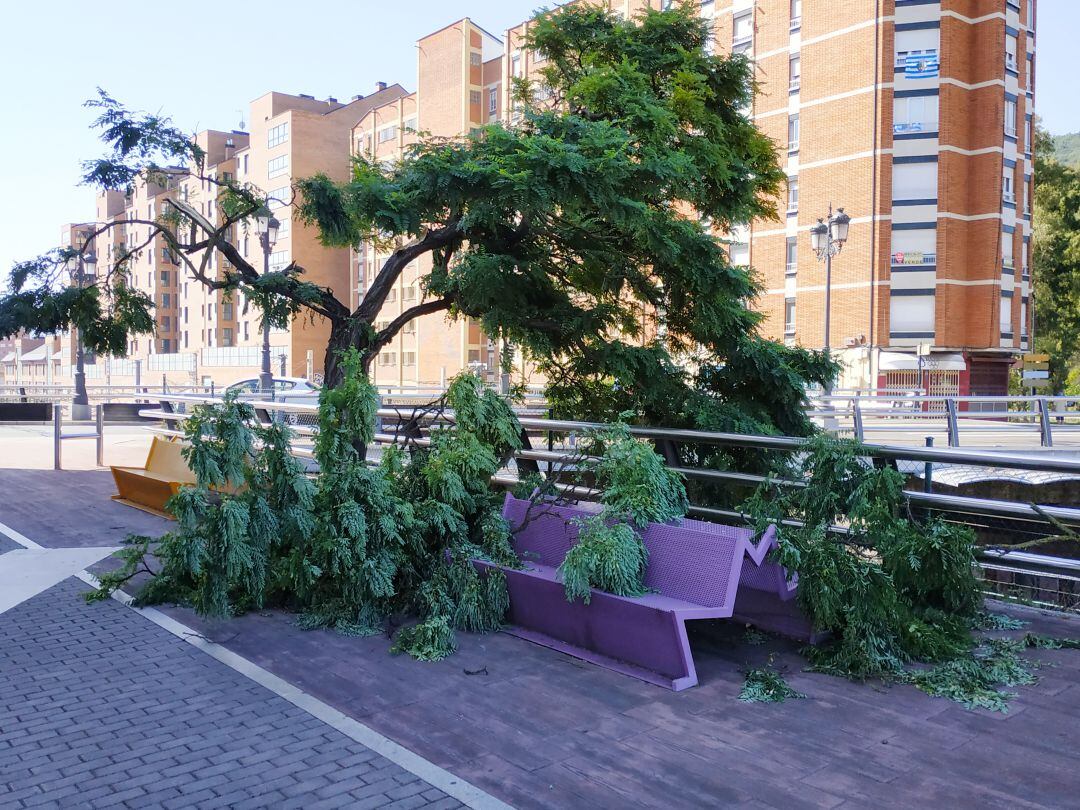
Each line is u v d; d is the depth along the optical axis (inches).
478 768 140.9
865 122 1619.1
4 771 140.6
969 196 1647.4
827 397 655.1
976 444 618.8
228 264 357.4
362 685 179.9
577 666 191.5
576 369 367.6
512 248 339.9
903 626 191.3
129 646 206.2
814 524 210.5
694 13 343.0
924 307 1620.3
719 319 340.2
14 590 258.7
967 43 1630.2
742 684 179.2
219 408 229.9
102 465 573.3
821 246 1071.0
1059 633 207.3
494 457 259.1
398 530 230.8
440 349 2556.6
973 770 138.2
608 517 212.7
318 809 127.5
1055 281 2114.9
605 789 133.2
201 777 137.9
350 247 351.6
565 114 291.1
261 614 234.4
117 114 314.2
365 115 2901.1
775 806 127.4
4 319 318.3
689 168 281.6
